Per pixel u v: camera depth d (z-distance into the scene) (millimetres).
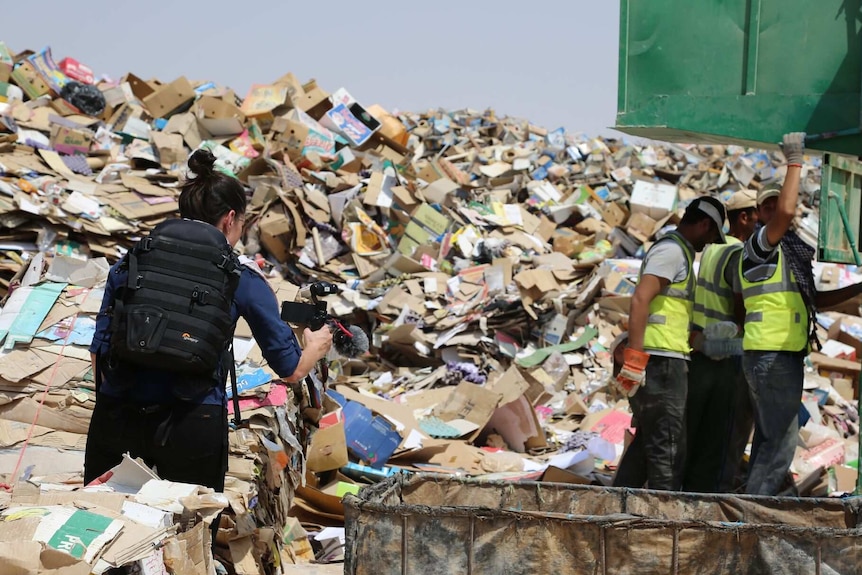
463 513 5531
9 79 24578
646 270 9258
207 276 5879
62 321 9422
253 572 7434
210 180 6262
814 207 33250
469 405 13852
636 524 5449
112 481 5637
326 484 10656
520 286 18828
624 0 9406
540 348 18453
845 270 22203
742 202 10477
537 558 5508
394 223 22953
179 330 5754
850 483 11469
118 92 25719
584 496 6699
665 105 9352
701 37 9250
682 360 9320
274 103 25969
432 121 43469
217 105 24594
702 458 10180
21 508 4898
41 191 18297
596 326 18641
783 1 9000
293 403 9406
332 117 27609
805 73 8961
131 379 5910
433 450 12125
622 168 35875
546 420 15516
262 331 6184
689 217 9492
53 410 8672
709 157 42406
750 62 9094
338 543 9453
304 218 21609
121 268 6066
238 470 7930
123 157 22406
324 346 6504
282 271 21000
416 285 20094
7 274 16797
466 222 23891
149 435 5953
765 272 9250
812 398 15758
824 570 5355
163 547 4824
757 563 5410
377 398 13695
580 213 27266
